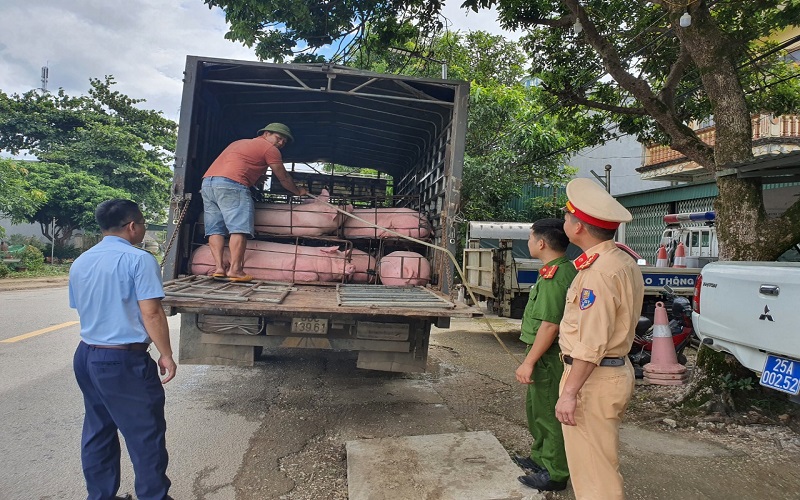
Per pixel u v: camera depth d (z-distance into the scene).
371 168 8.79
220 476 3.30
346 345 3.98
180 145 4.26
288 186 4.65
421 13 7.13
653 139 8.44
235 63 4.38
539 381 3.06
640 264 7.11
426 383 5.46
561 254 3.00
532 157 13.91
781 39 10.14
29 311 9.91
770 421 4.12
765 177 4.47
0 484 3.14
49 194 20.41
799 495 3.02
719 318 3.91
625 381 2.32
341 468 3.42
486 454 3.47
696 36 4.54
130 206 2.75
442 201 4.92
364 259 4.79
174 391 5.09
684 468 3.36
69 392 4.89
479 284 8.38
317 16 6.91
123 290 2.53
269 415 4.43
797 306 3.19
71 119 23.67
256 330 3.90
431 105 5.21
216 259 4.23
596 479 2.32
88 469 2.65
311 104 5.90
